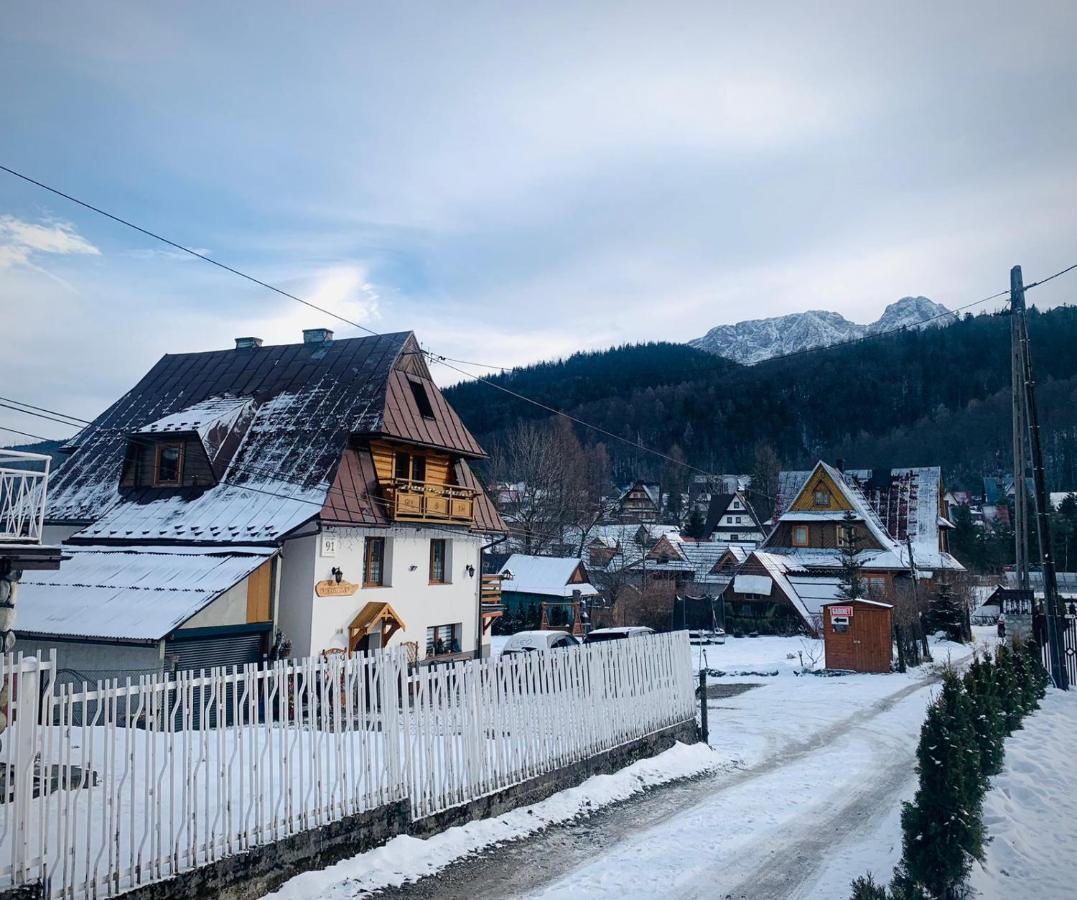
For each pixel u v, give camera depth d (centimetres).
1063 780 1248
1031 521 7912
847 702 2461
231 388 2875
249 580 2116
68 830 648
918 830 806
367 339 2880
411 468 2769
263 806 838
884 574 5197
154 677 736
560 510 6656
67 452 2891
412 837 967
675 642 1711
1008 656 1866
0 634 981
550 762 1240
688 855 984
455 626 2927
